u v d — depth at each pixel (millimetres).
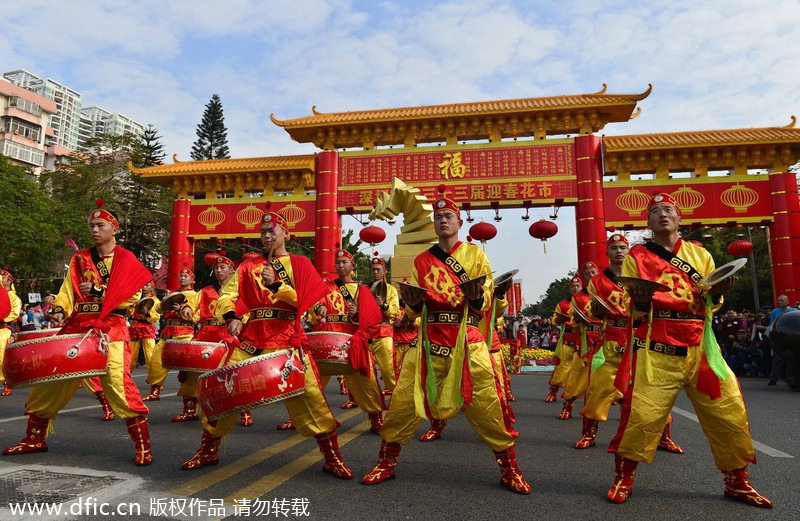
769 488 3422
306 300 3643
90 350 3768
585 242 15508
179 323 7605
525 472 3807
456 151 16641
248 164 18312
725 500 3174
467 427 5883
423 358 3477
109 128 107875
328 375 5281
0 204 17625
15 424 5449
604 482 3557
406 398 3453
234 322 3660
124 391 3822
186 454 4180
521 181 16125
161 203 28078
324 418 3568
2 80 44531
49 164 48844
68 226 19766
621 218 15602
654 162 15844
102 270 4062
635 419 3145
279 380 3279
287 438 4945
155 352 7621
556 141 16141
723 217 15109
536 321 20656
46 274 19469
